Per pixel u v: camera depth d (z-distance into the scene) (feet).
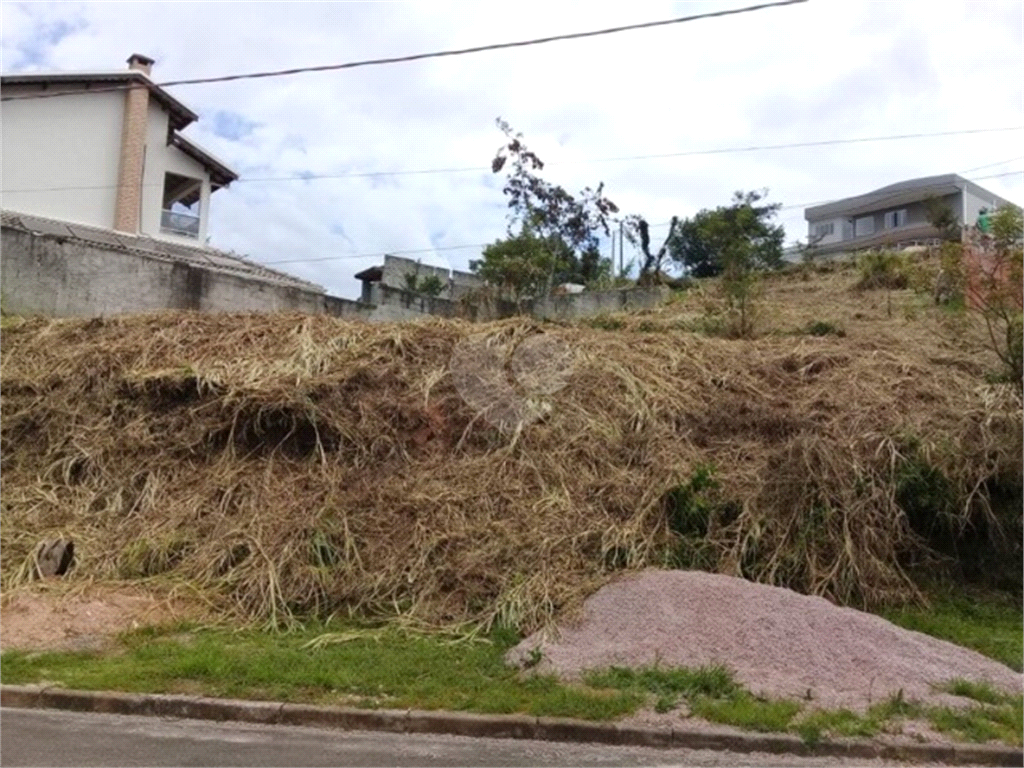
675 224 100.58
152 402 32.68
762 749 16.16
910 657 20.10
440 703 17.71
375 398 31.12
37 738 15.98
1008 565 28.02
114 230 73.00
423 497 27.25
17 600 23.72
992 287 33.22
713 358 35.06
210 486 29.09
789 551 25.81
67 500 30.27
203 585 25.21
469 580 24.43
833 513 26.35
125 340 36.32
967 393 31.81
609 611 22.21
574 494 27.50
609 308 61.41
